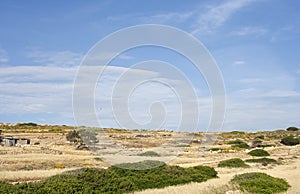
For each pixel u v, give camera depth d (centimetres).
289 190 2242
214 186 2278
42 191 1889
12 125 10569
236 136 9881
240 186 2262
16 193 1814
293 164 4691
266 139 9181
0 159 3891
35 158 4131
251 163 4706
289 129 11938
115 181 2233
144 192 2145
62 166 3622
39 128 10044
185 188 2250
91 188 2078
